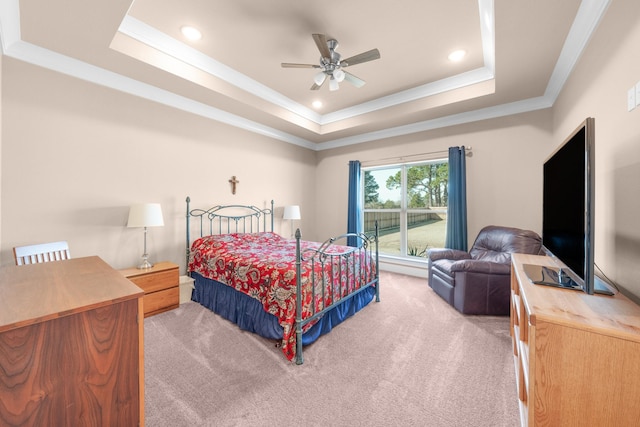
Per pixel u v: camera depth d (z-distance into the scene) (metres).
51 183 2.37
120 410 0.82
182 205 3.32
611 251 1.54
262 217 4.31
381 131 4.35
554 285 1.33
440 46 2.51
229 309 2.58
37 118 2.29
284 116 3.88
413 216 4.33
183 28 2.29
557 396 0.97
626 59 1.38
